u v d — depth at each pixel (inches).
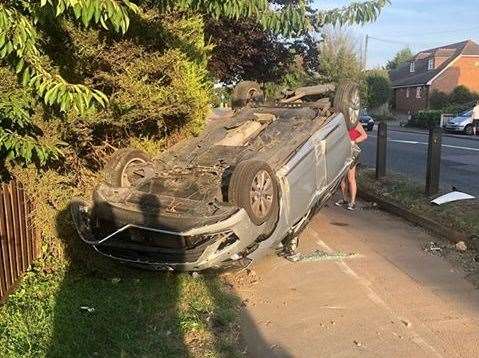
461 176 487.2
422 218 319.9
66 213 233.5
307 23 215.6
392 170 522.9
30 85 167.5
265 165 211.6
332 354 174.9
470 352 174.2
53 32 204.4
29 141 193.6
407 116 2284.7
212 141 265.9
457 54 2281.0
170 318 198.2
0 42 143.9
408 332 188.5
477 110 1289.4
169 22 239.9
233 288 231.9
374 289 226.7
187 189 224.4
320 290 227.6
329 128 273.7
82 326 187.0
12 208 215.5
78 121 215.6
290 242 258.8
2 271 206.8
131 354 170.9
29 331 182.4
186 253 200.5
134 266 216.8
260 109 297.0
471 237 273.9
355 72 1775.3
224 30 388.5
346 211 367.2
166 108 244.1
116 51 221.5
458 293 220.8
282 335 189.2
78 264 241.3
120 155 239.8
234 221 193.9
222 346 179.6
